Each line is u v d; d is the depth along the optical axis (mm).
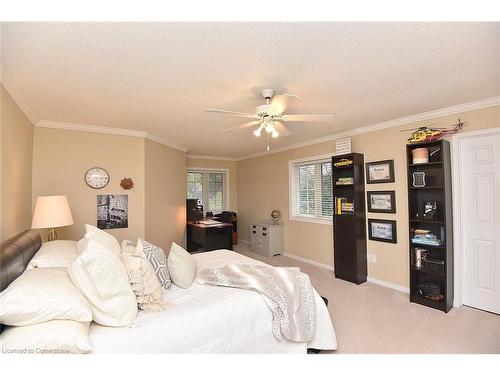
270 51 1772
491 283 2850
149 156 4242
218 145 5227
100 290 1450
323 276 4125
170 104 2787
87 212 3625
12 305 1213
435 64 1971
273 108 2391
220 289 2082
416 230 3199
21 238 2049
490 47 1735
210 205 6887
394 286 3572
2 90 2121
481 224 2914
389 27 1521
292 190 5336
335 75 2145
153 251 2182
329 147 4512
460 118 2953
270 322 1901
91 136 3684
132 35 1572
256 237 5738
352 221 3842
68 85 2281
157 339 1459
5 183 2207
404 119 3389
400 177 3502
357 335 2393
